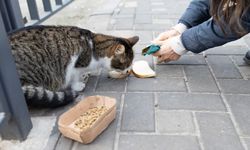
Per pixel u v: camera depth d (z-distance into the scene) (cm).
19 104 145
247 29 169
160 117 165
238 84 193
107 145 146
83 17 334
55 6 334
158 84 196
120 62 202
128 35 274
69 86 195
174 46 196
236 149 143
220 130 154
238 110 169
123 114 167
